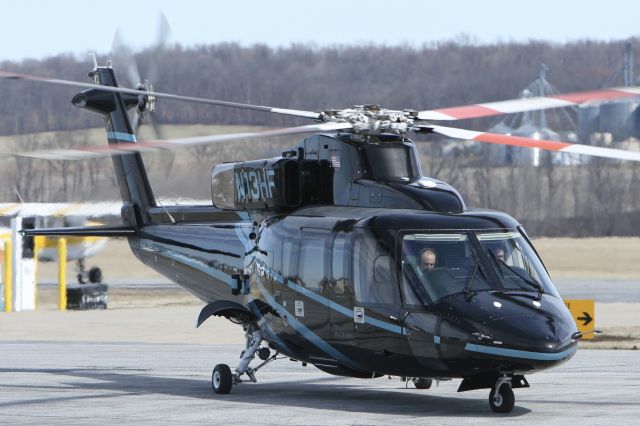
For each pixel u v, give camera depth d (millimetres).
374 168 38219
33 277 104438
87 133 190625
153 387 43750
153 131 51062
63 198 174750
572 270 151750
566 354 33594
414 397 39938
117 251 163125
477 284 34594
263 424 32688
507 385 34656
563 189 194875
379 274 35781
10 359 56188
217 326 80938
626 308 93625
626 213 189875
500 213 37094
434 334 34156
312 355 39219
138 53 51688
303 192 39938
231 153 150125
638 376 47031
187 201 60312
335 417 34094
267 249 40594
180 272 46688
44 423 33281
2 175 178750
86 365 53125
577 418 33375
